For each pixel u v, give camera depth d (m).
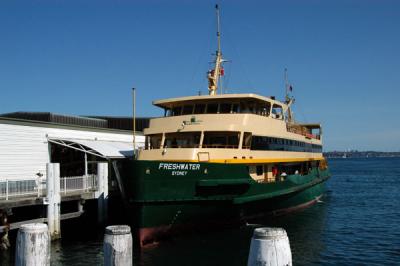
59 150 29.12
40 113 33.81
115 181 27.06
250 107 24.34
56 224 20.73
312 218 28.25
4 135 24.47
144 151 22.70
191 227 20.55
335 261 18.14
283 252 5.35
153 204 18.88
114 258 6.74
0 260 17.31
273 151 25.06
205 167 20.11
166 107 26.34
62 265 16.94
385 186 61.72
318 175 36.09
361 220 29.00
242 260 17.20
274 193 24.12
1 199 19.64
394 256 18.98
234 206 21.58
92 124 38.00
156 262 16.89
